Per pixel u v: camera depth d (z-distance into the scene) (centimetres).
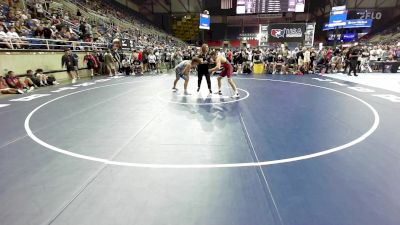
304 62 1534
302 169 335
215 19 4150
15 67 1065
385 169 333
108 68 1520
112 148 410
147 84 1141
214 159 368
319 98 810
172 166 347
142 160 366
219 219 239
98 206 260
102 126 527
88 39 1644
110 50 1619
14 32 1112
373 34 3772
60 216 245
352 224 230
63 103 752
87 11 2403
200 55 878
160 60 1922
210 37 4269
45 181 309
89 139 452
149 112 638
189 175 322
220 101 768
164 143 431
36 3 1606
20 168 344
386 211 249
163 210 253
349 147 407
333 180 306
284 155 379
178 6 4175
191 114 618
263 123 544
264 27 1950
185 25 4266
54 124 542
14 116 609
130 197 275
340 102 749
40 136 469
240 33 4194
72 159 370
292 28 1878
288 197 273
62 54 1343
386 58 1728
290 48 1930
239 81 1229
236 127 516
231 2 3734
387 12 3647
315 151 393
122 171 333
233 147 412
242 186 295
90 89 1008
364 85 1080
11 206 261
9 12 1341
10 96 868
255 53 1623
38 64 1188
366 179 308
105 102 761
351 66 1409
